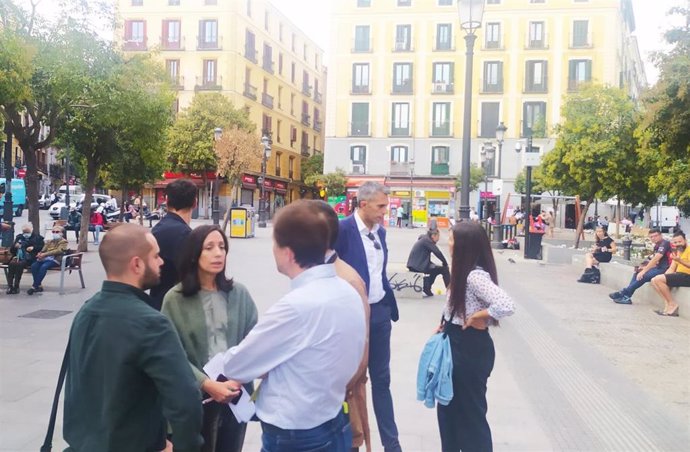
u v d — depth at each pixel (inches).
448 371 149.8
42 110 577.6
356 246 174.9
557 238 1255.5
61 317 355.9
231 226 1094.4
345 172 1996.8
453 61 1946.4
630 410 216.8
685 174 793.6
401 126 1982.0
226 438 129.0
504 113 1919.3
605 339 332.8
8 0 487.5
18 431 182.2
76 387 92.4
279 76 2324.1
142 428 92.0
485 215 1306.6
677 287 408.5
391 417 173.0
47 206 1872.5
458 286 150.9
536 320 382.9
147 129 666.8
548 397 229.5
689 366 278.2
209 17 1959.9
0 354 270.1
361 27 1994.3
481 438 149.9
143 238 95.8
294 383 89.8
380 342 176.9
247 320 135.6
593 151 990.4
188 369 92.6
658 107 483.5
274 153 2290.8
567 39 1878.7
